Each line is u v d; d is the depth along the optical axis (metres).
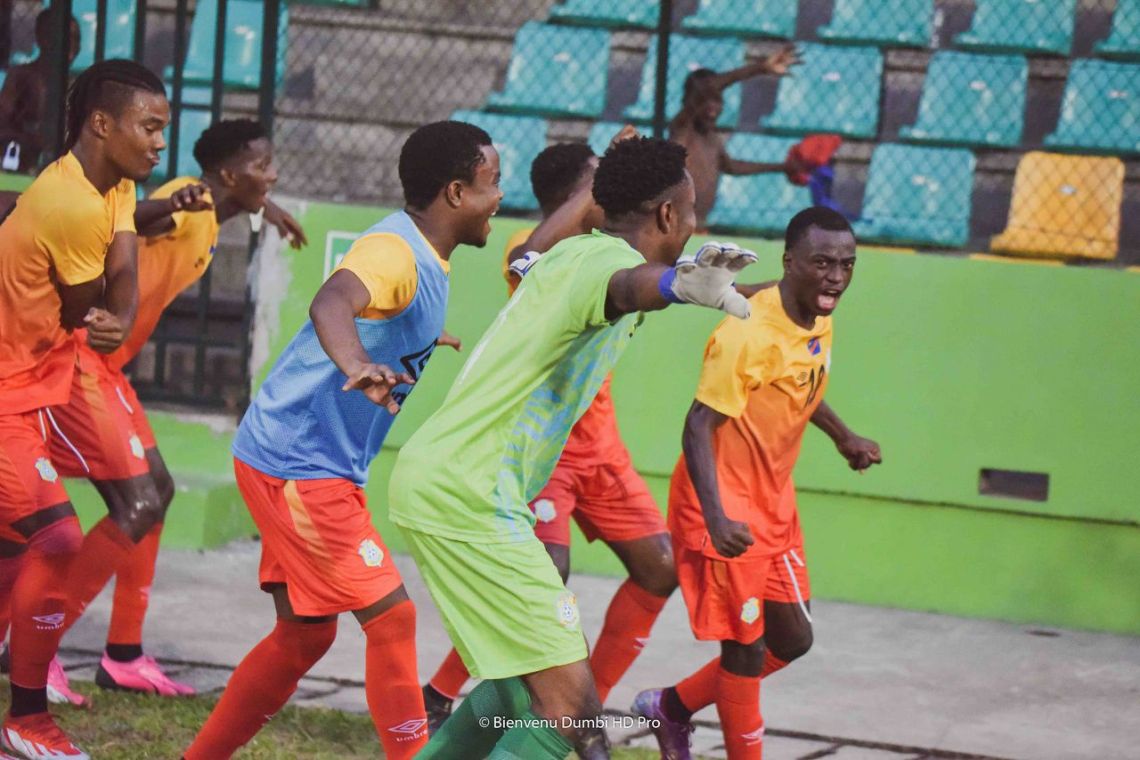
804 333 14.13
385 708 13.13
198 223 18.55
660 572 16.45
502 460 11.42
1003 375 24.44
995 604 24.62
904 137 35.09
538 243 15.39
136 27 27.53
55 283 14.80
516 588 11.22
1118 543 24.19
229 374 29.38
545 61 36.03
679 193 11.68
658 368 25.45
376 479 26.56
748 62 36.31
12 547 15.85
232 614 21.78
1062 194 32.66
